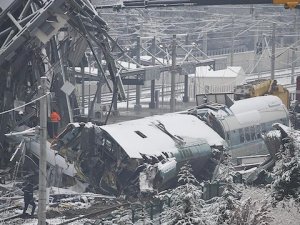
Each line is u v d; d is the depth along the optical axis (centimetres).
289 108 15938
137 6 11569
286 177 7388
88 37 11144
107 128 9219
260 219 5862
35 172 9788
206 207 6200
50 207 8219
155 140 9450
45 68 11275
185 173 5350
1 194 8819
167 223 5278
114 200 8719
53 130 10575
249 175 9294
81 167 9231
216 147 10219
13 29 10188
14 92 10375
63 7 9931
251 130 11812
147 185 8675
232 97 15375
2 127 10056
